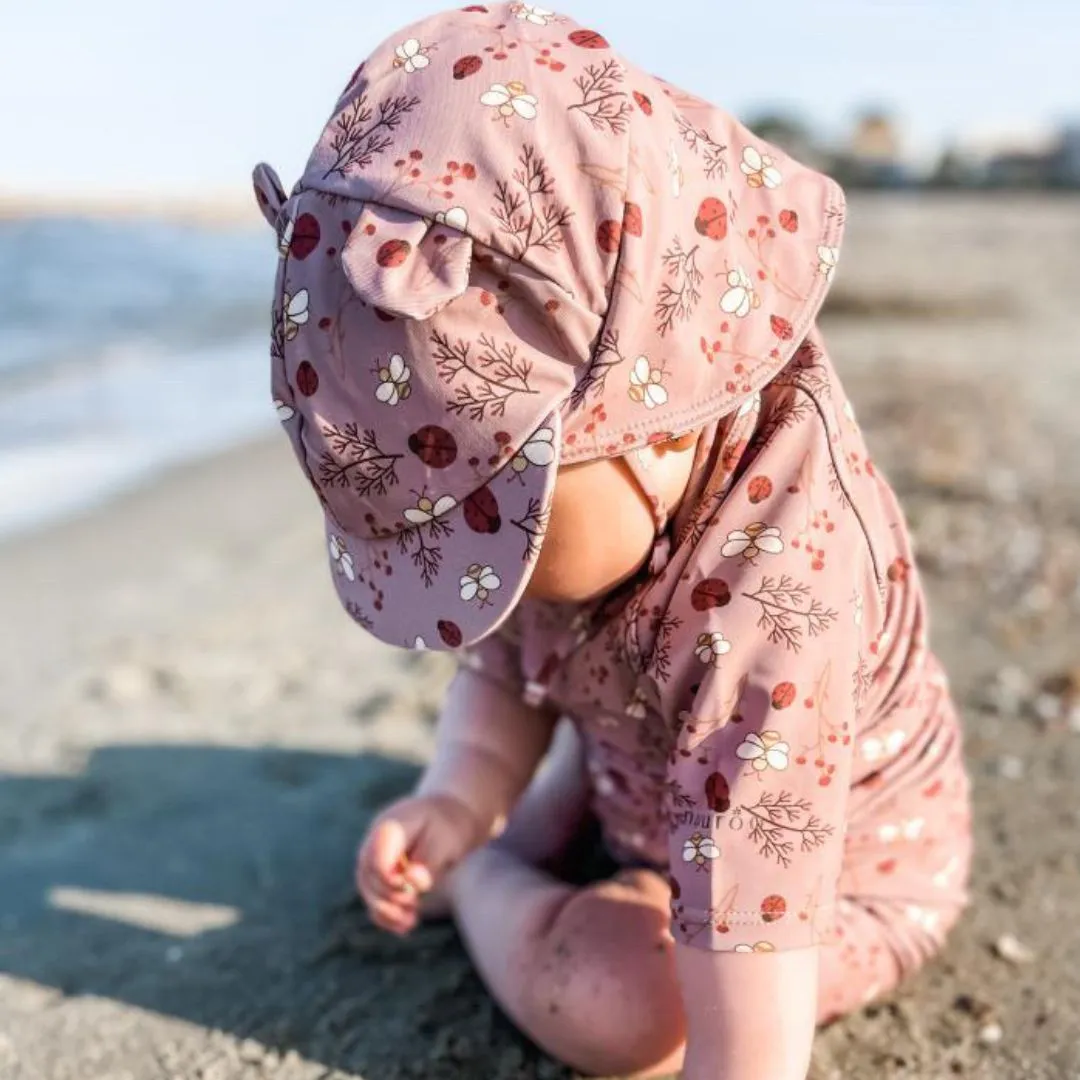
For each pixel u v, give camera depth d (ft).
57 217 40.98
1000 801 3.39
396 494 2.02
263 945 2.95
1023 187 87.61
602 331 1.94
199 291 23.89
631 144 1.97
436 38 2.08
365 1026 2.65
